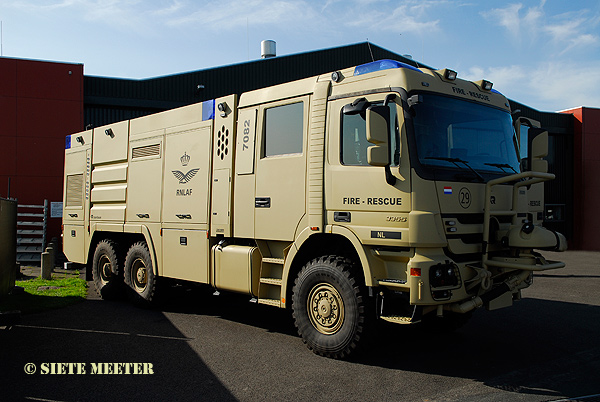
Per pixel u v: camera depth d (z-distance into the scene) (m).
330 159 5.76
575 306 8.79
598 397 4.49
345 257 5.78
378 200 5.25
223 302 9.29
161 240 8.12
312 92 6.07
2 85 17.02
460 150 5.61
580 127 25.50
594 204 25.52
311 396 4.54
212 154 7.30
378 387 4.75
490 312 8.29
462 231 5.25
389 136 5.12
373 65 5.62
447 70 5.68
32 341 6.39
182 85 19.09
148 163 8.51
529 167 6.14
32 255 15.57
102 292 9.41
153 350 6.00
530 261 5.16
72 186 10.69
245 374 5.13
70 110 17.55
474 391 4.64
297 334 6.80
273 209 6.36
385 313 5.32
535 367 5.39
